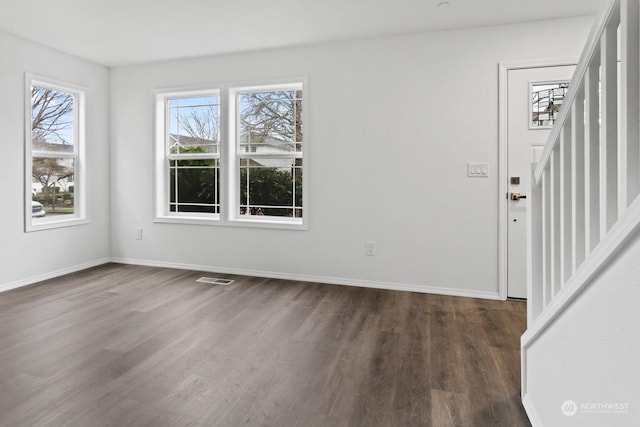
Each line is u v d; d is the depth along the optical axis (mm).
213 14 3125
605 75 1163
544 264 1694
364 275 3764
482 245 3424
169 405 1775
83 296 3395
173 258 4457
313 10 3053
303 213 3920
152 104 4414
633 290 929
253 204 4242
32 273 3822
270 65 3947
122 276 4070
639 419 893
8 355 2254
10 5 2973
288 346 2420
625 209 1012
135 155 4520
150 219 4512
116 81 4539
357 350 2369
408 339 2537
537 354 1637
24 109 3676
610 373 1039
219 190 4320
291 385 1961
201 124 4375
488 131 3355
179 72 4281
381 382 1996
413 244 3602
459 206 3463
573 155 1396
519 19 3193
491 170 3367
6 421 1640
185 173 4473
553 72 3197
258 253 4121
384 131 3625
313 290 3623
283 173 4117
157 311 3027
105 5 2973
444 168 3482
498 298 3389
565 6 2965
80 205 4355
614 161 1153
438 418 1698
